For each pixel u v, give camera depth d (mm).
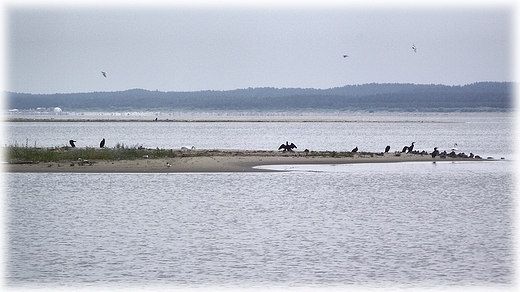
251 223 130750
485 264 101938
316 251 108375
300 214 140875
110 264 100125
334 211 145125
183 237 117625
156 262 101562
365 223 131625
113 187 177875
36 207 147500
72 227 126000
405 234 121625
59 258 103438
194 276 94438
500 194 173250
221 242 113812
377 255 106250
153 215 138750
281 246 111375
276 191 174000
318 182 192375
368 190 177875
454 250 109938
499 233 123125
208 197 162750
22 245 111375
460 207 152125
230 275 95188
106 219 134000
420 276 95625
